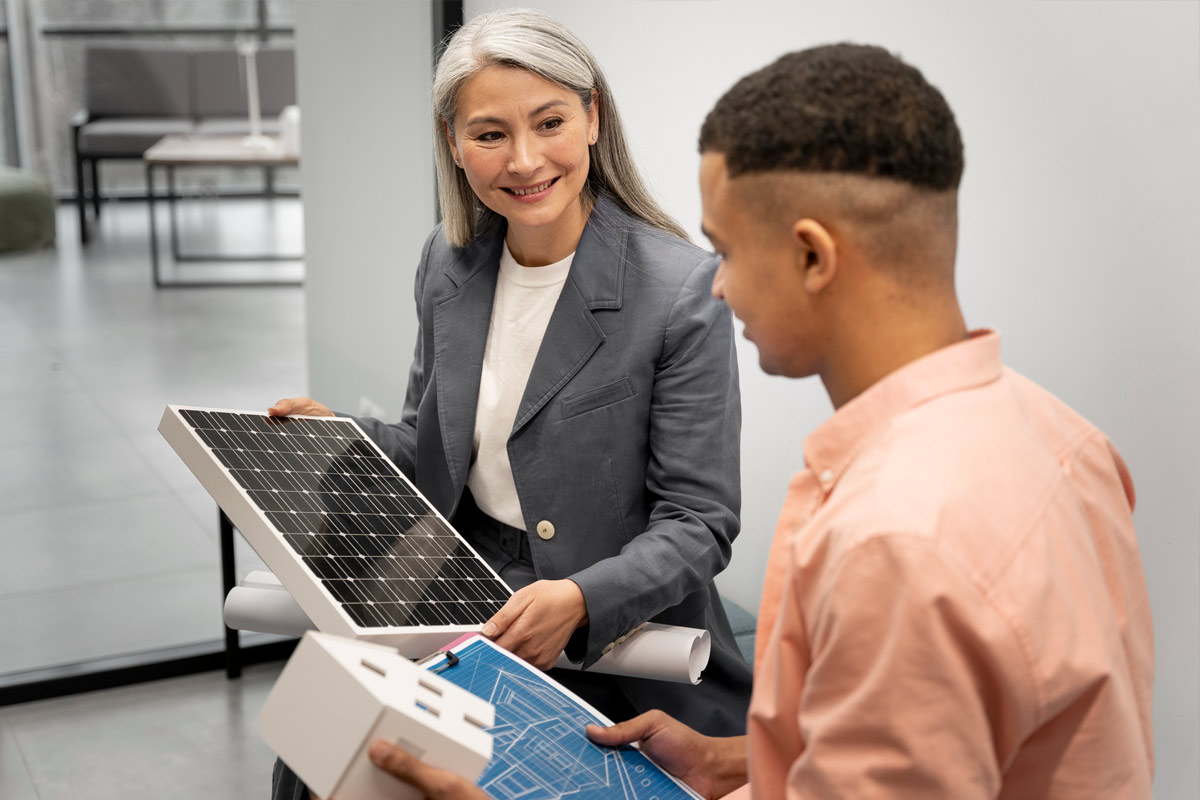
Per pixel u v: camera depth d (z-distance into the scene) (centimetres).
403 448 158
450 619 119
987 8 146
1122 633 82
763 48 181
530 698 110
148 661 246
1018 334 147
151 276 616
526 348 142
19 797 206
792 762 80
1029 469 72
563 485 137
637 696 137
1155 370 130
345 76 305
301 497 127
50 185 604
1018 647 67
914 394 75
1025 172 143
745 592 208
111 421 401
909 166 72
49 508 329
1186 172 124
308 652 81
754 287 78
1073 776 73
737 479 138
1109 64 131
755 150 74
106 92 727
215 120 735
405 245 285
